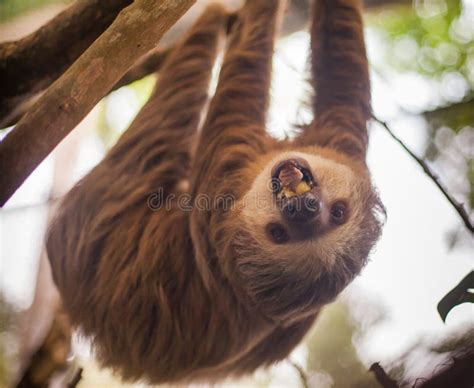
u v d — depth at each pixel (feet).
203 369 12.14
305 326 11.71
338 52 12.37
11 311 13.84
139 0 7.28
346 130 12.00
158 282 12.18
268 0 12.25
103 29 10.81
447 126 12.46
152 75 15.48
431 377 8.23
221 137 12.02
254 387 12.14
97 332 12.37
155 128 12.78
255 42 12.25
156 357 12.14
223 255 11.44
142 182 12.65
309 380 11.54
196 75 12.84
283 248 11.07
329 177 11.22
